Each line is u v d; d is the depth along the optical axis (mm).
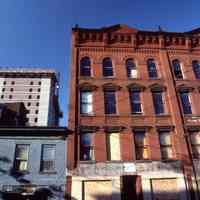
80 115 19062
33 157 17422
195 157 18203
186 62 22922
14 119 25172
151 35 23828
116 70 21766
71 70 21062
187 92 21250
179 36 24078
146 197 16234
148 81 21344
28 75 86750
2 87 84812
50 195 16094
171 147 18500
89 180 16516
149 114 19609
